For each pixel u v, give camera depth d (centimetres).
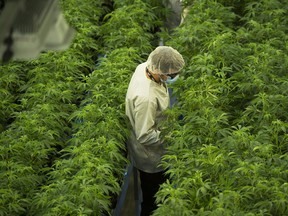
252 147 492
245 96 588
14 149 530
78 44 683
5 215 472
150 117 568
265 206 435
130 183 701
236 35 678
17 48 279
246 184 459
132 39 695
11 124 577
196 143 523
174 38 688
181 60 563
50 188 481
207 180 471
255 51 630
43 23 277
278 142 523
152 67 560
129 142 594
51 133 557
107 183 522
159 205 445
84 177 481
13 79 643
